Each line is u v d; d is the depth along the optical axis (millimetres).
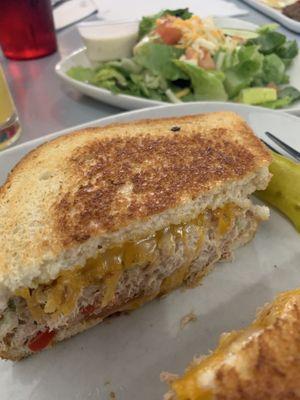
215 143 200
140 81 308
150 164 187
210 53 317
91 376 158
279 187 199
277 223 205
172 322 174
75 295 160
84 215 163
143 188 174
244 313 175
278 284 183
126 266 167
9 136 268
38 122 292
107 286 165
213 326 171
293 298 132
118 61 323
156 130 214
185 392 113
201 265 186
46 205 173
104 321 176
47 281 157
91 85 299
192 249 178
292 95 300
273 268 189
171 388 128
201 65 313
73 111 302
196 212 175
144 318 176
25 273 151
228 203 185
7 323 159
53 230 160
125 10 443
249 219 195
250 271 189
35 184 186
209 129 212
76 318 168
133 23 346
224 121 219
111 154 195
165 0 456
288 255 193
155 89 311
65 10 445
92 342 169
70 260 157
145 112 240
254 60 308
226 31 357
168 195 170
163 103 277
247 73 308
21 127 287
